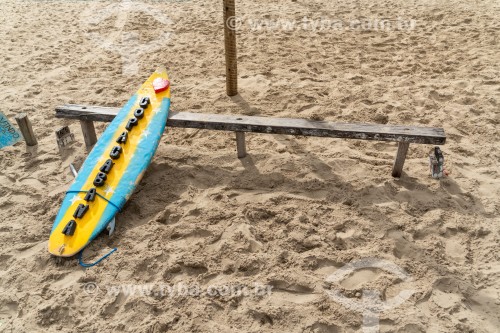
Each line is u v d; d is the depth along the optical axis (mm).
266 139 3746
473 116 3973
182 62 5324
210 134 3846
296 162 3395
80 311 2334
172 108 4266
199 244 2688
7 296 2424
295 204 2975
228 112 4156
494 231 2727
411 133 3029
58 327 2264
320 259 2555
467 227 2760
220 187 3166
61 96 4648
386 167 3332
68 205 2883
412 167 3340
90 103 4465
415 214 2881
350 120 3951
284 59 5246
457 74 4723
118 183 2986
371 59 5180
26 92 4762
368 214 2871
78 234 2699
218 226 2803
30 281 2508
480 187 3119
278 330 2189
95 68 5309
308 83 4625
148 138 3266
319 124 3217
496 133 3713
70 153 3684
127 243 2717
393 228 2758
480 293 2348
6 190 3266
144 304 2334
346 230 2766
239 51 5527
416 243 2662
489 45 5359
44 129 4059
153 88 3664
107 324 2252
